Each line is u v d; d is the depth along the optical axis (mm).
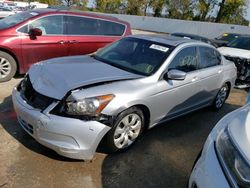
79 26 6723
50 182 3105
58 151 3252
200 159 2604
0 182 3018
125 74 3889
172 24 34656
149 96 3785
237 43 9547
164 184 3344
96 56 4680
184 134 4672
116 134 3570
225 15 43312
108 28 7199
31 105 3379
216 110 5957
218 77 5434
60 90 3291
